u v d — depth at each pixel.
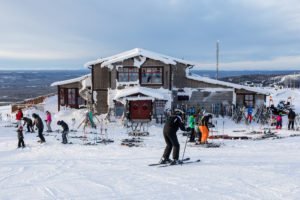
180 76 29.53
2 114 32.22
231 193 5.68
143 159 9.72
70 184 6.53
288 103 33.31
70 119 26.91
